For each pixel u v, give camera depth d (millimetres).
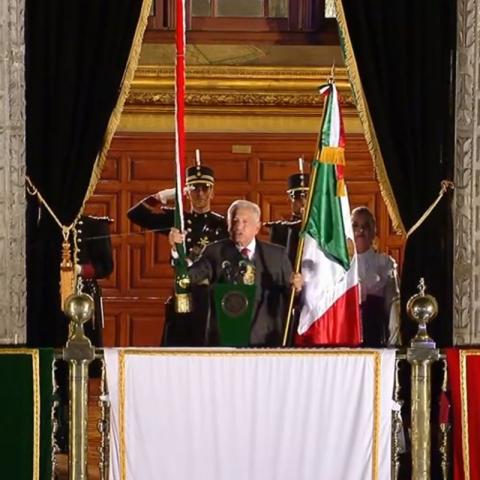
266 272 12516
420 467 9242
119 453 9180
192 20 13750
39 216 10562
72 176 10422
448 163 10766
